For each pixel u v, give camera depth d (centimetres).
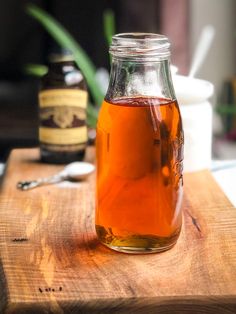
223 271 30
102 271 30
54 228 34
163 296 28
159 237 31
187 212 36
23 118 96
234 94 96
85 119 45
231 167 47
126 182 30
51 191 39
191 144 42
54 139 44
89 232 34
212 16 98
